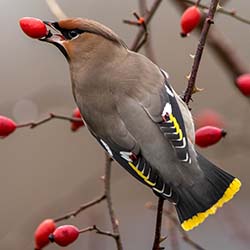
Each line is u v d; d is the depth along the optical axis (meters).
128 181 17.80
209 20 9.95
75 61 10.78
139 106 10.32
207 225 17.47
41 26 10.66
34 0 18.02
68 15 17.39
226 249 17.20
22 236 13.34
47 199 18.00
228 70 13.27
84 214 15.84
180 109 10.27
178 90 17.45
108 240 16.66
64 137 18.16
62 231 10.44
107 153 10.72
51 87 14.12
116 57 10.72
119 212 17.81
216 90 17.17
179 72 17.50
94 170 17.95
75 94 10.84
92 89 10.59
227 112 16.11
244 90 11.79
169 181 9.92
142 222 17.75
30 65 17.98
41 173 18.09
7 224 17.78
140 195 17.83
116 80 10.52
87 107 10.59
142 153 10.11
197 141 10.63
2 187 18.09
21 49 18.05
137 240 17.59
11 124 11.20
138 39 11.60
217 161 16.62
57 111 16.58
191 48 17.61
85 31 10.76
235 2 17.66
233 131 13.80
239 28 17.53
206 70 17.31
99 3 17.42
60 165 18.12
